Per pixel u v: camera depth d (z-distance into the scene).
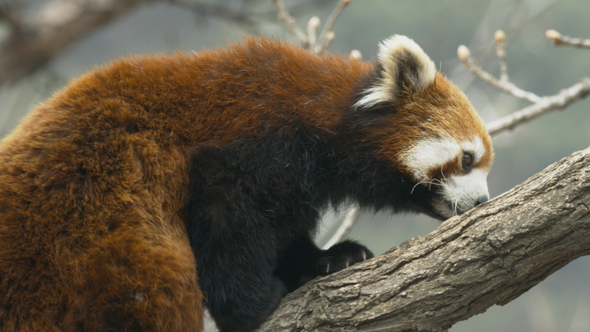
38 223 5.95
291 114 7.20
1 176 6.20
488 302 6.04
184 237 6.69
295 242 7.74
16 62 16.70
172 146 6.69
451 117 7.73
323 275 7.45
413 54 7.71
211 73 7.15
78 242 5.97
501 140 16.52
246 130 6.84
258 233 6.77
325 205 7.89
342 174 7.67
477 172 7.83
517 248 5.88
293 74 7.46
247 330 6.69
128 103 6.71
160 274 6.12
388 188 7.89
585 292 27.50
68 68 34.06
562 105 9.84
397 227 25.77
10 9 15.96
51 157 6.23
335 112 7.51
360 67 8.04
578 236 5.78
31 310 5.77
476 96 21.19
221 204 6.61
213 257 6.68
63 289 5.84
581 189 5.79
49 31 16.72
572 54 28.12
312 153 7.36
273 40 7.91
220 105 6.96
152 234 6.25
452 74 16.89
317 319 6.16
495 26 18.75
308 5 15.99
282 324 6.41
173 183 6.61
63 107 6.68
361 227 25.78
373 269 6.26
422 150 7.61
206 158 6.67
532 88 28.97
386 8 30.17
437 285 6.00
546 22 20.14
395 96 7.71
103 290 5.93
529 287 6.06
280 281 7.18
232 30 17.91
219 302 6.72
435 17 30.05
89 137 6.40
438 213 7.95
